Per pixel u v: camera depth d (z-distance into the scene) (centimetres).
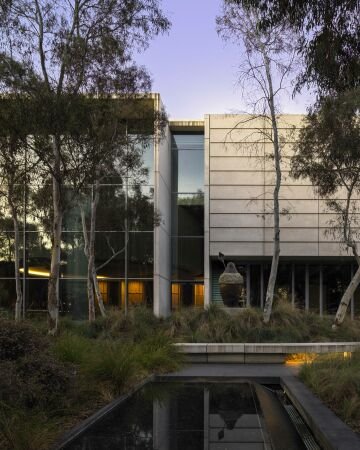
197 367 1252
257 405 760
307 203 2916
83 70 1195
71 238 2689
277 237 1730
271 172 2938
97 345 1020
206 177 2984
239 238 2941
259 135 2927
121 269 2683
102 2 1205
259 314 1669
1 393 566
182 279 3066
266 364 1340
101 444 545
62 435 571
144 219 2270
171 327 1591
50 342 852
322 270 3156
